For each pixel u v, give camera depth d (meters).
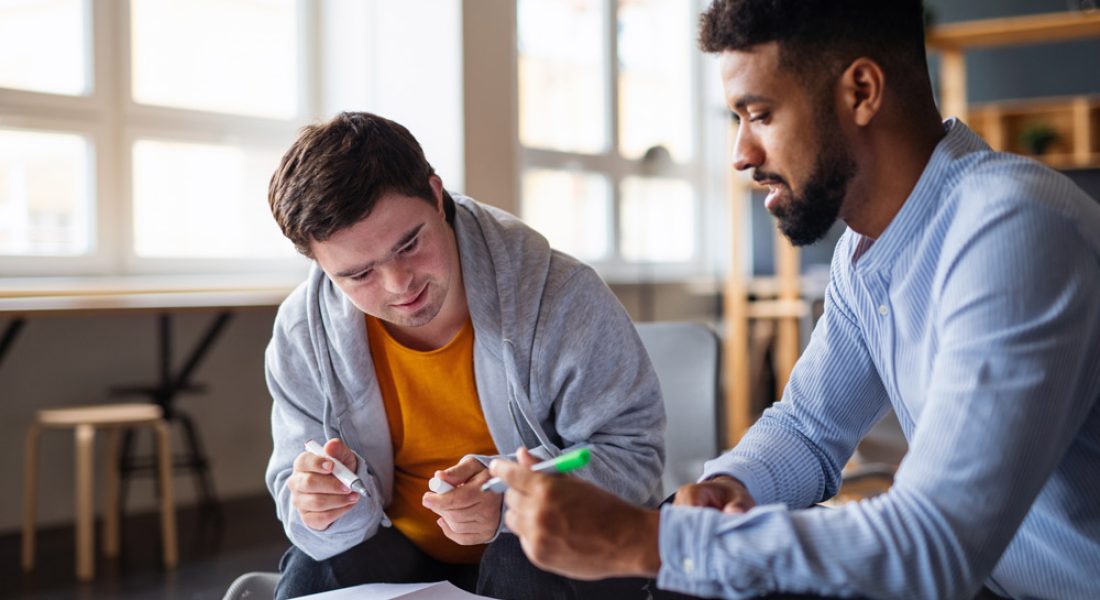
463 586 1.42
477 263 1.41
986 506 0.85
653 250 6.28
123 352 3.96
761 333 5.90
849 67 0.95
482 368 1.42
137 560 3.31
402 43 4.38
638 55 6.19
